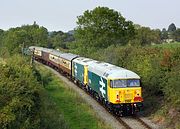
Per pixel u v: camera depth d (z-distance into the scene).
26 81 19.03
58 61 61.91
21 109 16.02
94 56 57.22
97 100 33.12
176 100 24.33
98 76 31.48
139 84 26.78
